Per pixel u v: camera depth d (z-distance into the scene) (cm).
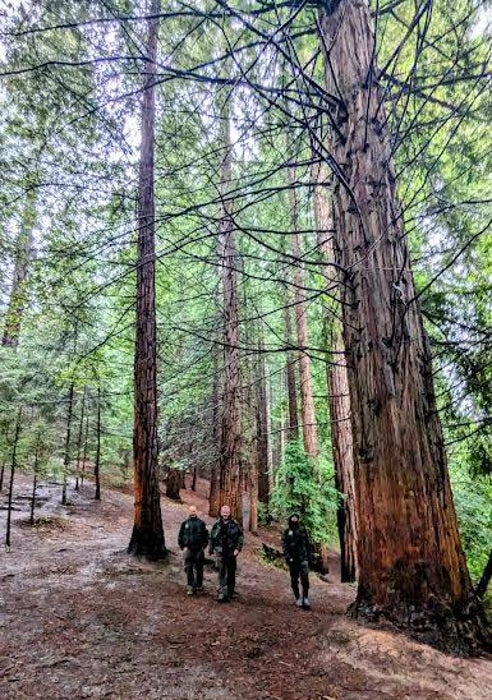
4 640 453
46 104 523
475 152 516
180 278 1044
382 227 427
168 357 1243
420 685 318
